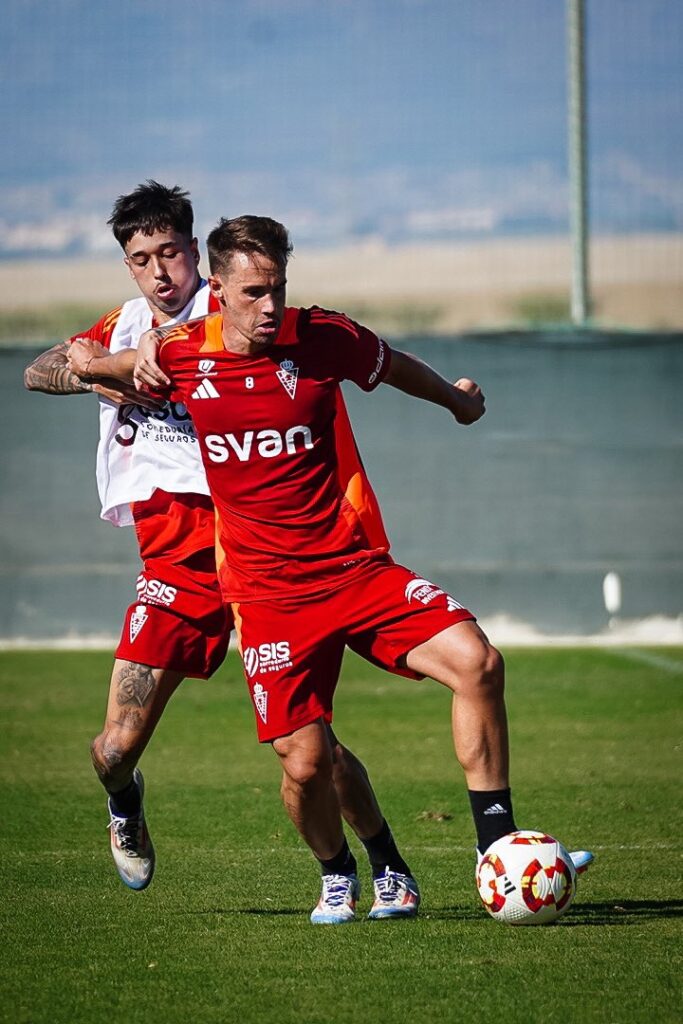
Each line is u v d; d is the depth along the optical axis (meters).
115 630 50.16
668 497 49.81
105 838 24.84
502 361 50.06
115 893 20.86
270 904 20.16
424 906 19.95
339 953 17.20
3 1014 15.15
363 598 18.00
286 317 17.86
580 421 49.84
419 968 16.50
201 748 33.94
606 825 25.48
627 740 34.03
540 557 49.94
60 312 79.00
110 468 20.30
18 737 34.84
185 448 19.89
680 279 72.94
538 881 17.70
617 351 49.81
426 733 35.59
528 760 31.78
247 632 18.31
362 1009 15.10
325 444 18.09
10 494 50.06
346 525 18.17
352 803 18.91
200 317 18.42
